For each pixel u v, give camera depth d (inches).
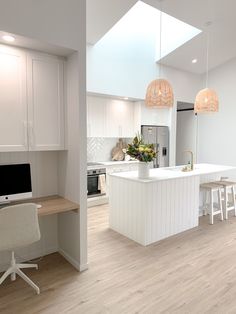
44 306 84.8
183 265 111.6
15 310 82.7
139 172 139.0
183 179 147.9
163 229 140.0
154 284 97.1
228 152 250.2
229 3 150.3
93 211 189.5
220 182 184.1
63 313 81.4
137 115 231.1
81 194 105.8
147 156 135.3
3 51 92.4
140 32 216.2
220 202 171.6
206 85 265.4
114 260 116.1
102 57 192.9
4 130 94.1
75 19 97.9
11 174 98.7
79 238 106.7
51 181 121.0
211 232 150.7
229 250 126.6
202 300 87.7
